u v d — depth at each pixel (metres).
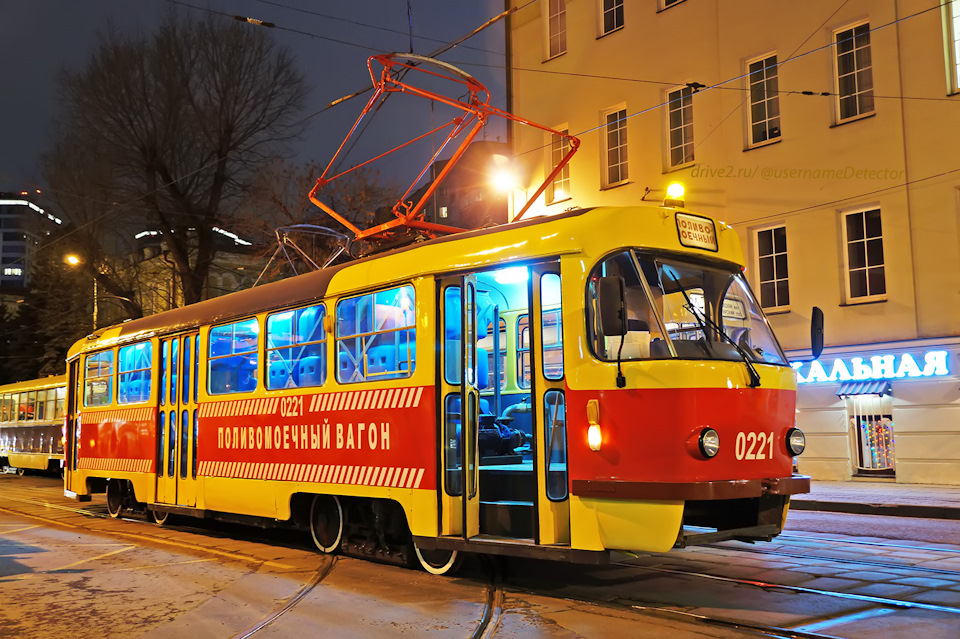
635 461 6.61
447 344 7.97
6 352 51.34
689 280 7.30
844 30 17.11
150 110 30.23
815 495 14.52
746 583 7.26
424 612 6.53
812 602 6.54
